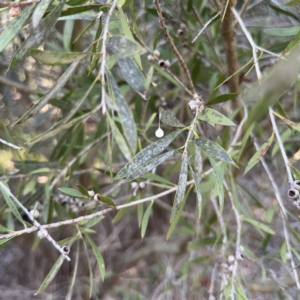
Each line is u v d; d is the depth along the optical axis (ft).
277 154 2.56
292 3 1.54
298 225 2.72
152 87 2.28
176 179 3.20
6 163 3.10
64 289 3.62
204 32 2.07
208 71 2.37
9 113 3.15
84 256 3.67
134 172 1.34
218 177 1.51
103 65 1.18
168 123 1.36
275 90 1.30
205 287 2.72
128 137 1.14
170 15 2.14
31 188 2.08
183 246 3.18
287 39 2.11
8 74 2.93
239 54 2.18
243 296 1.62
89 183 3.08
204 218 2.56
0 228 1.45
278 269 2.64
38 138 1.19
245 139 1.70
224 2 1.64
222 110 2.42
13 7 1.19
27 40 1.18
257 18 2.30
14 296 3.68
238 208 1.98
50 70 3.07
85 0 1.36
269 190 2.97
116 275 3.56
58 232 2.07
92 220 1.74
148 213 1.68
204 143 1.37
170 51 2.26
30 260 3.94
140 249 3.53
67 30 2.06
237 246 1.77
